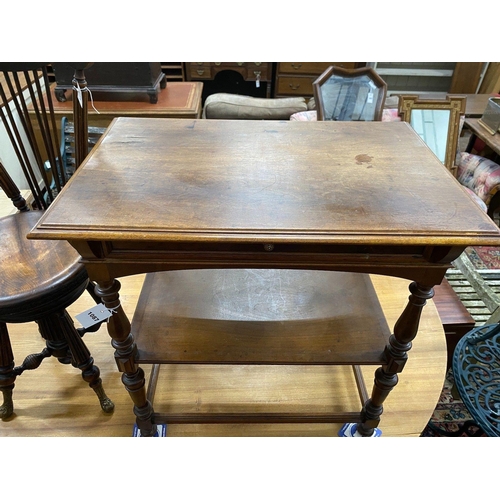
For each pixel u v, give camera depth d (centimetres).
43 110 103
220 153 85
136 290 144
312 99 255
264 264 70
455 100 197
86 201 68
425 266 69
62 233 61
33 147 108
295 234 62
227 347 90
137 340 91
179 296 104
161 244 68
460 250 65
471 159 219
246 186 73
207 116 232
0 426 106
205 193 71
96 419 109
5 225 105
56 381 118
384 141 91
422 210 68
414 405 112
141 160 81
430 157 85
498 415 96
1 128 195
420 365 122
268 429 109
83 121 100
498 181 197
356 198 71
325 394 115
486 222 65
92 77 213
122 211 66
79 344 96
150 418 98
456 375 106
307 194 71
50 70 267
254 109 228
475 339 116
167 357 87
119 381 118
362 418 100
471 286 172
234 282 110
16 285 85
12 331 131
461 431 137
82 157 104
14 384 108
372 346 91
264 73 310
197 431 108
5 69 92
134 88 217
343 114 203
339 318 98
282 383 118
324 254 69
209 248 68
